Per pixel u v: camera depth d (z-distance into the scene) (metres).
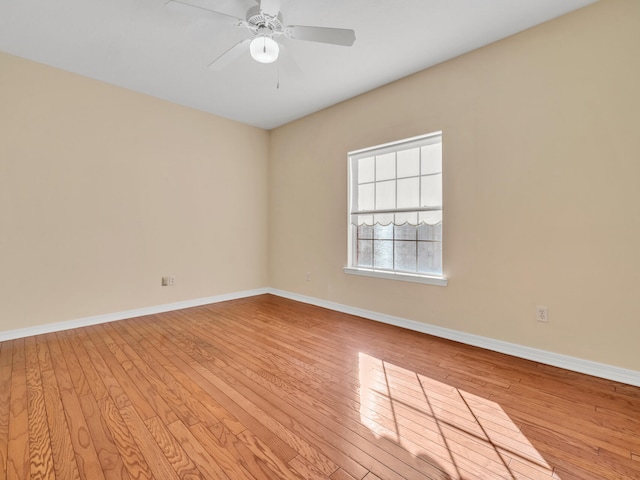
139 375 2.20
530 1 2.16
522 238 2.51
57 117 3.08
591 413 1.76
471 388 2.04
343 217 3.89
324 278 4.14
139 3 2.19
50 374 2.20
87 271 3.29
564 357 2.33
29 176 2.94
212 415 1.74
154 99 3.74
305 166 4.38
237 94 3.66
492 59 2.64
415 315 3.20
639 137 2.04
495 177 2.64
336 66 3.01
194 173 4.12
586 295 2.24
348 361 2.46
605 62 2.14
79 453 1.43
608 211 2.15
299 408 1.81
